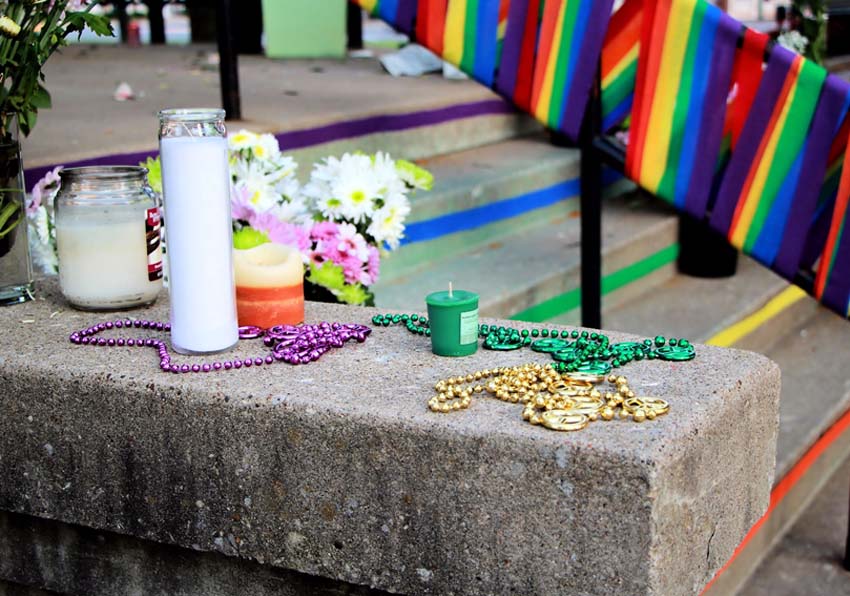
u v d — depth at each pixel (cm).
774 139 296
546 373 169
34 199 253
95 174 204
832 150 290
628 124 343
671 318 411
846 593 304
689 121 304
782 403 383
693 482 148
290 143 378
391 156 434
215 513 170
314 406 158
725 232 309
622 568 142
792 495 345
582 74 309
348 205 256
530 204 446
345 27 699
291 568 167
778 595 302
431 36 324
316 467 160
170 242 178
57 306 212
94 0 221
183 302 179
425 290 352
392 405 158
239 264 194
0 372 181
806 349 445
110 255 203
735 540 168
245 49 707
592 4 302
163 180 177
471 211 408
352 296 251
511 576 150
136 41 853
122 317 204
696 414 151
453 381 167
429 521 154
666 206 486
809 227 297
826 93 285
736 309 425
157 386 169
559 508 144
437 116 459
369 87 509
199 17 801
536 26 312
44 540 195
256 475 165
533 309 366
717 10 293
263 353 183
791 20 515
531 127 529
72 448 179
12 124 213
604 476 140
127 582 188
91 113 413
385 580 160
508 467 146
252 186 252
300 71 593
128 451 175
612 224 454
